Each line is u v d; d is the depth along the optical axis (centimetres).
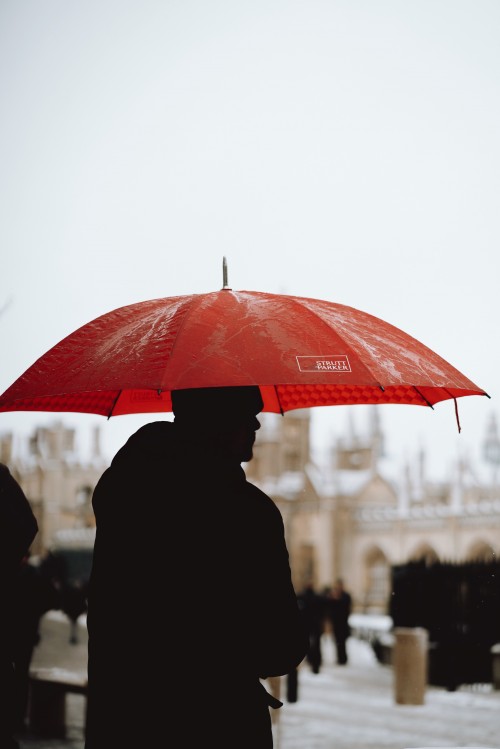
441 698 1612
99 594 281
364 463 8631
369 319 375
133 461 292
